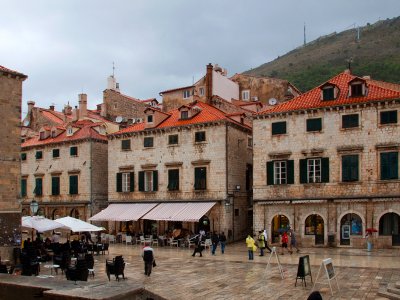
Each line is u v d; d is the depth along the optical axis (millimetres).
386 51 140625
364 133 42219
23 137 70875
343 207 42562
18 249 32250
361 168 42094
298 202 44250
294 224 44625
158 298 12867
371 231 39250
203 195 50250
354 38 175625
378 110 41781
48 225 33750
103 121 68750
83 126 63531
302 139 45000
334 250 40625
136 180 55312
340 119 43406
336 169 43219
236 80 71312
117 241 52375
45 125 69875
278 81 68875
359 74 114000
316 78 125625
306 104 45750
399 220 40844
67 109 83250
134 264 33844
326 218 43125
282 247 38875
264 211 46281
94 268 31688
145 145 54875
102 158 61094
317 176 44281
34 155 64688
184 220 47312
